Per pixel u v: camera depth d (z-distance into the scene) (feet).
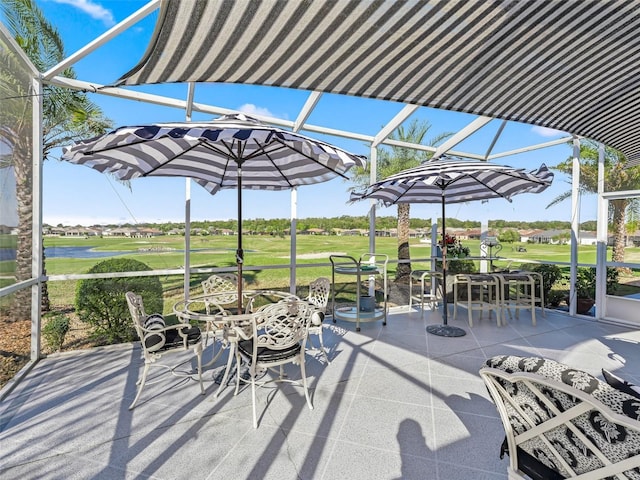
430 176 14.61
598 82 9.78
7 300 11.78
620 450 4.09
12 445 8.39
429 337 17.07
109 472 7.47
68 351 14.85
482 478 7.25
